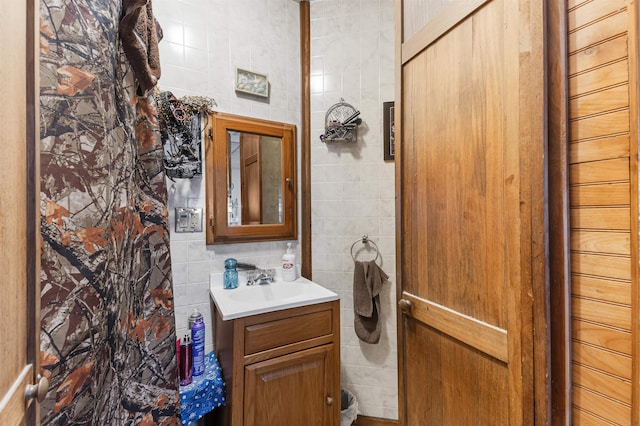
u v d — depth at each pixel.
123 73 0.78
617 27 0.52
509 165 0.69
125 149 0.78
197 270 1.56
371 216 1.82
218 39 1.63
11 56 0.41
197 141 1.49
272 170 1.78
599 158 0.55
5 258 0.39
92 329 0.63
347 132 1.78
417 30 1.01
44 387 0.48
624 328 0.52
